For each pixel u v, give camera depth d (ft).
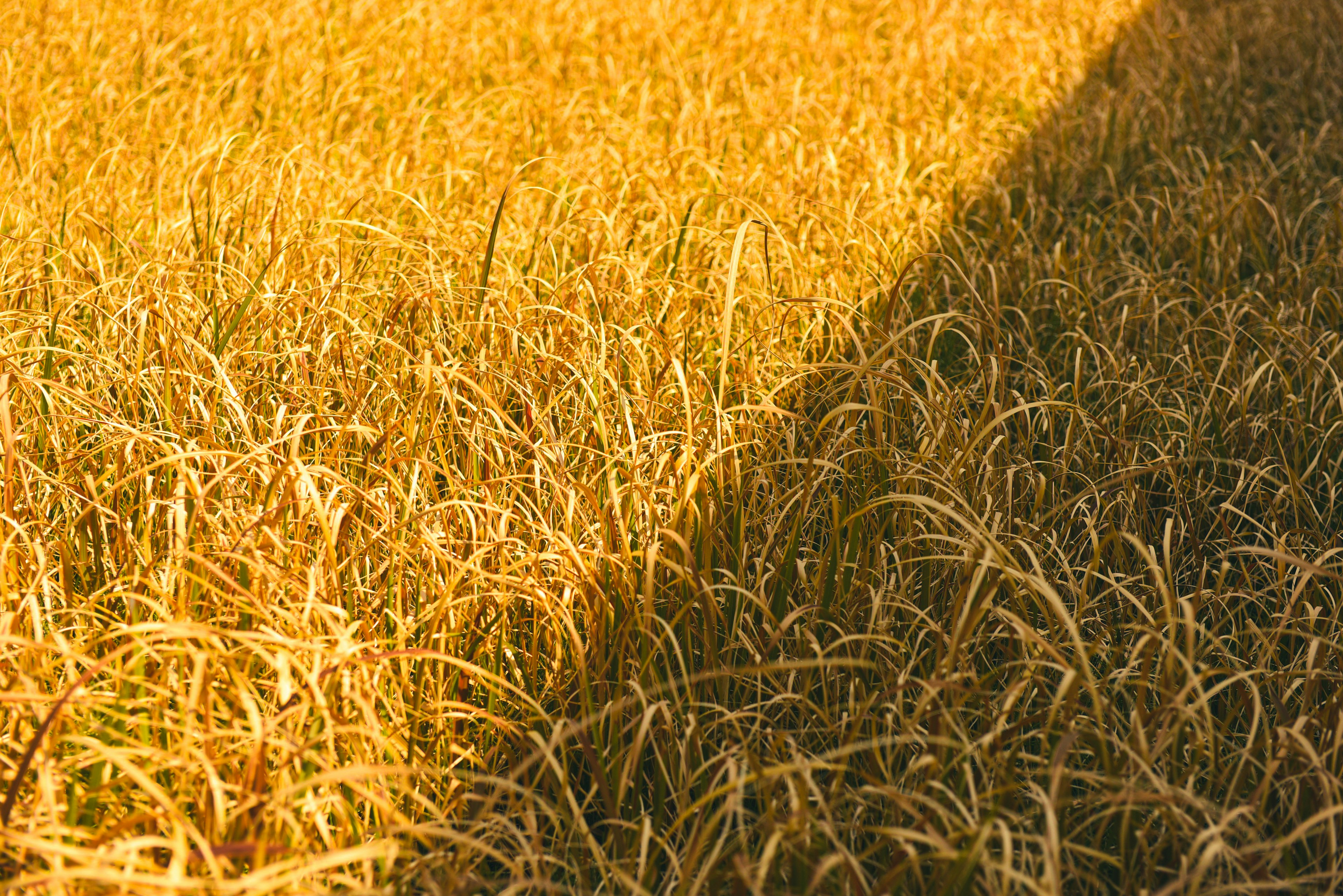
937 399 8.10
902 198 13.88
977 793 5.91
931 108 17.34
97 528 6.48
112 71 17.88
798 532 6.75
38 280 10.07
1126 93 18.37
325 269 10.66
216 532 6.34
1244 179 14.08
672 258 11.97
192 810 5.60
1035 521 7.19
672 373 8.89
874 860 5.78
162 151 14.39
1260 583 7.77
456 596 6.68
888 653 6.64
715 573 7.05
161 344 8.22
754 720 6.46
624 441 7.95
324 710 5.15
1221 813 5.15
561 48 20.74
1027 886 5.11
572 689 6.56
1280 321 10.87
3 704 5.68
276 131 15.85
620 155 14.67
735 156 15.31
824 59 20.56
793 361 9.50
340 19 21.61
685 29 21.43
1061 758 4.84
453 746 5.70
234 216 11.64
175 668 5.84
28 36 18.78
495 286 10.64
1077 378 8.44
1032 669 5.86
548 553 6.51
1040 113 17.57
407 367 8.14
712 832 5.63
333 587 6.18
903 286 11.95
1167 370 10.40
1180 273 12.69
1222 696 6.81
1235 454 8.95
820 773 6.34
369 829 5.74
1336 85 18.54
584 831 5.25
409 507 6.89
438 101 18.20
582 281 9.47
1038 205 14.37
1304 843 5.49
